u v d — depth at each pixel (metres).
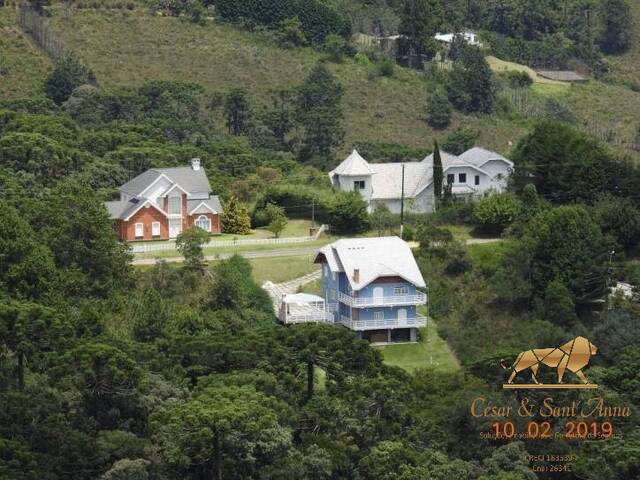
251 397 148.00
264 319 190.00
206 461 143.50
